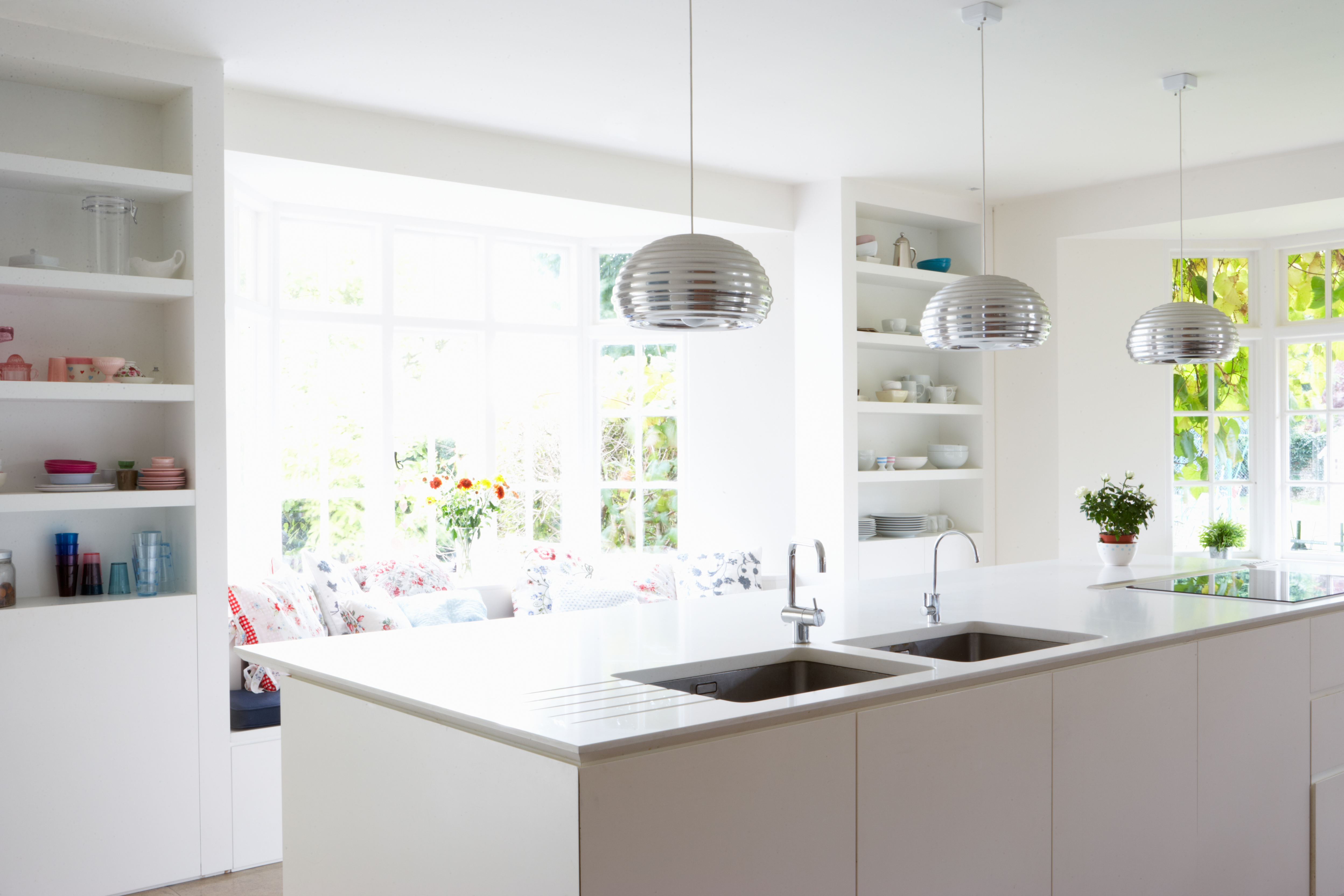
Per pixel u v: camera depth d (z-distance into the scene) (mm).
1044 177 5918
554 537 6219
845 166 5602
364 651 2766
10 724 3488
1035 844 2527
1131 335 4320
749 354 6160
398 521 5652
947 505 6762
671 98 4449
